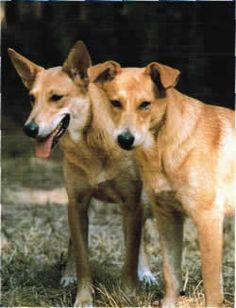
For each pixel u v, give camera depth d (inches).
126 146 244.1
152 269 327.3
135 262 285.9
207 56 476.7
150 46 487.8
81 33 513.0
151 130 252.1
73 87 275.4
